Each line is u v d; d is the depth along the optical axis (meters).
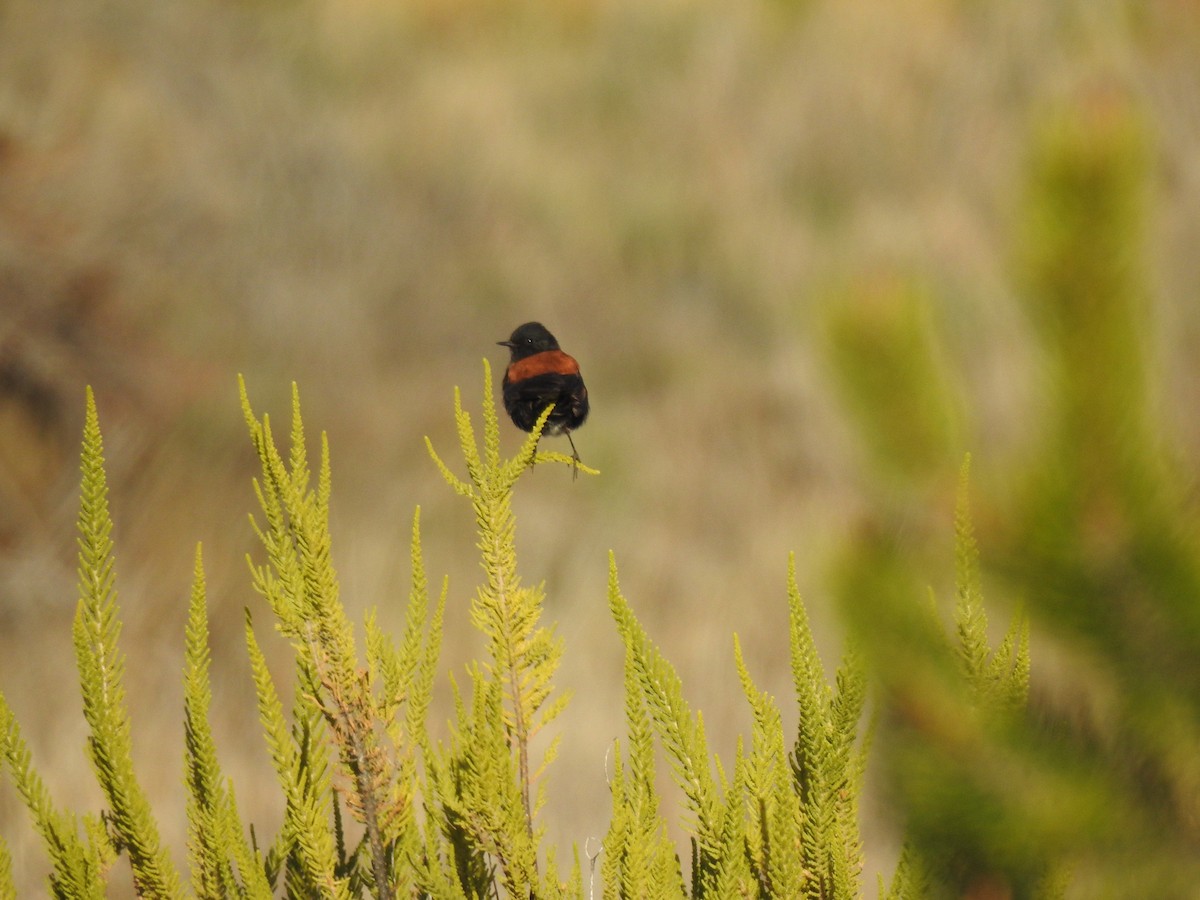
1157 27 19.03
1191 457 3.22
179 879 3.94
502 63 24.39
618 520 13.44
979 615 3.45
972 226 17.77
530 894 4.08
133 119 16.33
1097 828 3.25
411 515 13.15
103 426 13.16
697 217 19.31
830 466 13.95
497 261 18.31
